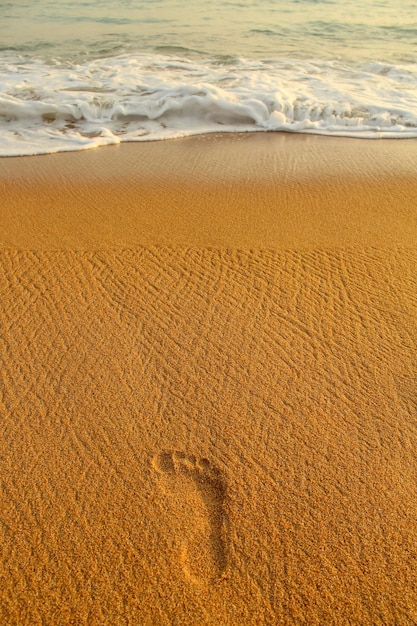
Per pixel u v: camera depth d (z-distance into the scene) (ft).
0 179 15.83
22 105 21.53
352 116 21.83
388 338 8.70
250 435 7.03
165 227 12.33
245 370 8.06
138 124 21.70
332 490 6.35
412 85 25.18
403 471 6.57
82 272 10.46
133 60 28.22
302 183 15.12
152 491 6.36
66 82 24.58
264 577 5.55
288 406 7.45
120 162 17.44
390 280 10.21
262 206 13.50
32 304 9.53
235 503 6.22
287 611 5.29
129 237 11.82
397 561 5.67
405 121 21.35
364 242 11.56
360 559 5.69
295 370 8.06
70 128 21.02
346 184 14.98
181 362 8.23
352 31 34.30
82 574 5.57
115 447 6.87
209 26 35.27
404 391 7.68
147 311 9.36
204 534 5.93
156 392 7.68
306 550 5.77
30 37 32.42
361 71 27.07
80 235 11.93
